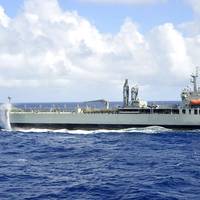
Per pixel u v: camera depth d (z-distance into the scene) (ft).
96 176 186.70
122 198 149.28
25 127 386.93
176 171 195.52
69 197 151.12
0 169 203.72
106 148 277.44
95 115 365.20
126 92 376.48
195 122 343.46
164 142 301.02
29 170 201.36
